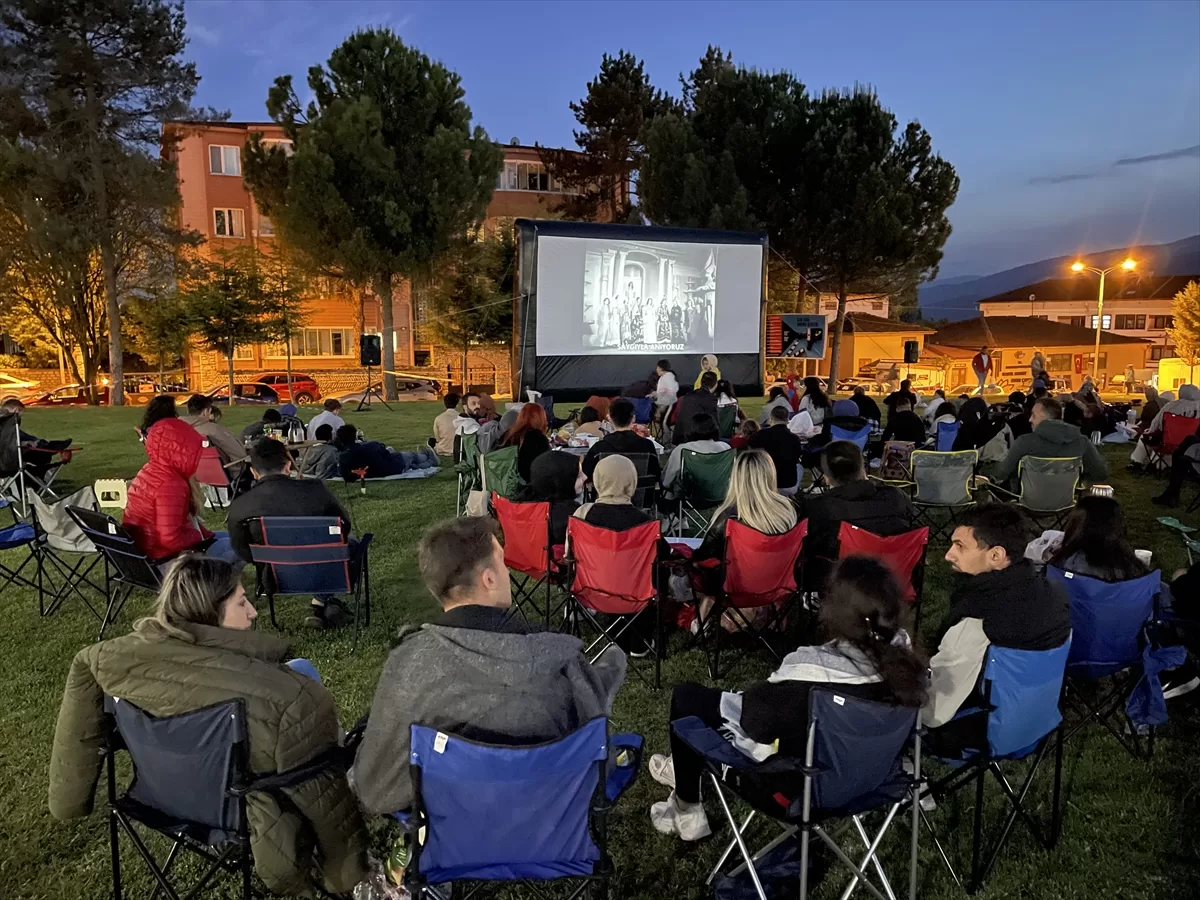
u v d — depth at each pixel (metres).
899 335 39.06
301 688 2.26
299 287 24.73
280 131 33.66
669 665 4.43
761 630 4.63
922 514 6.52
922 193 23.38
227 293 23.69
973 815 3.12
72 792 2.35
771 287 28.86
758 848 2.91
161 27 22.27
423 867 2.05
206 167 33.41
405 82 21.52
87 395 27.27
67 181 22.14
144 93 22.75
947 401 9.48
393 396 23.09
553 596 5.56
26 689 4.13
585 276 15.59
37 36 21.59
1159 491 8.82
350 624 4.97
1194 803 3.18
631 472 4.23
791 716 2.35
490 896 2.67
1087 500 3.47
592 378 15.95
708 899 2.70
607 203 33.94
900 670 2.29
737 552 4.11
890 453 7.93
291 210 21.12
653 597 4.12
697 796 2.94
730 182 22.48
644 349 16.22
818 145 22.44
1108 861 2.86
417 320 33.81
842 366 38.78
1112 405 14.61
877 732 2.27
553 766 2.00
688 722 2.64
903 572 4.29
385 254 21.44
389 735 2.11
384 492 9.06
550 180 36.91
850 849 2.92
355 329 35.59
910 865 2.60
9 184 21.69
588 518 4.13
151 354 31.48
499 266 27.97
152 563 4.34
